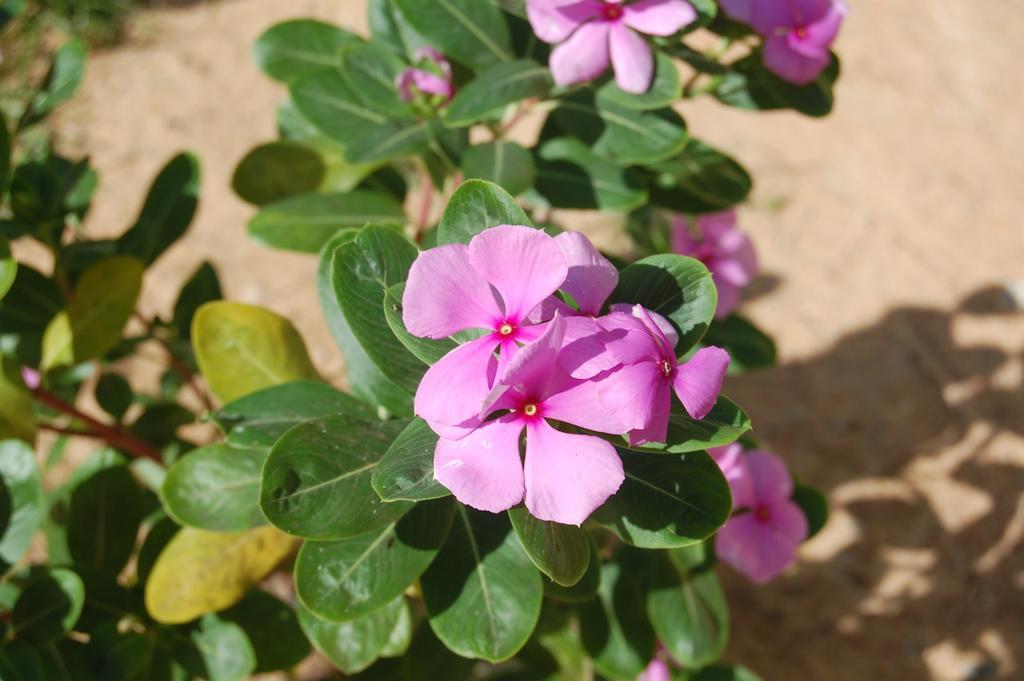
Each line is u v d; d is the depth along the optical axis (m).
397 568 0.41
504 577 0.42
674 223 0.57
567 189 0.50
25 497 0.45
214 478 0.44
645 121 0.48
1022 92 1.03
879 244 0.92
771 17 0.48
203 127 0.96
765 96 0.51
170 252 0.88
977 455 0.80
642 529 0.40
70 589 0.45
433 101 0.49
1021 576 0.74
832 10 0.48
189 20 1.04
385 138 0.48
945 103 1.02
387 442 0.41
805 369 0.85
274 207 0.51
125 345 0.57
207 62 1.01
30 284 0.53
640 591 0.52
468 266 0.37
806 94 0.50
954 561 0.75
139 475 0.59
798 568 0.75
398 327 0.39
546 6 0.44
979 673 0.70
